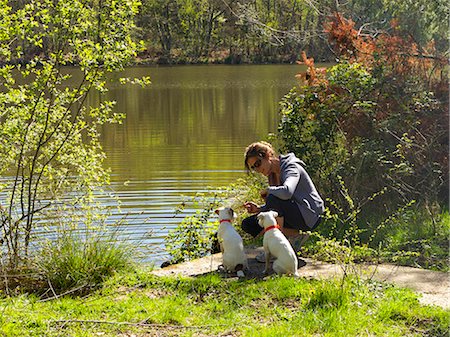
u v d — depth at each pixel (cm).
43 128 895
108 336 527
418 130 1070
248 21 2702
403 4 1280
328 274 668
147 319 557
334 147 1070
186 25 6438
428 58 1145
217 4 6009
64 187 997
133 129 2266
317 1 1992
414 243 817
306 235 723
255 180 1098
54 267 669
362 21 1598
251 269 704
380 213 965
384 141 1062
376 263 722
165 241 981
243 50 5959
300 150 1057
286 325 537
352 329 525
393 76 1112
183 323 553
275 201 705
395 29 1195
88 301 606
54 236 828
